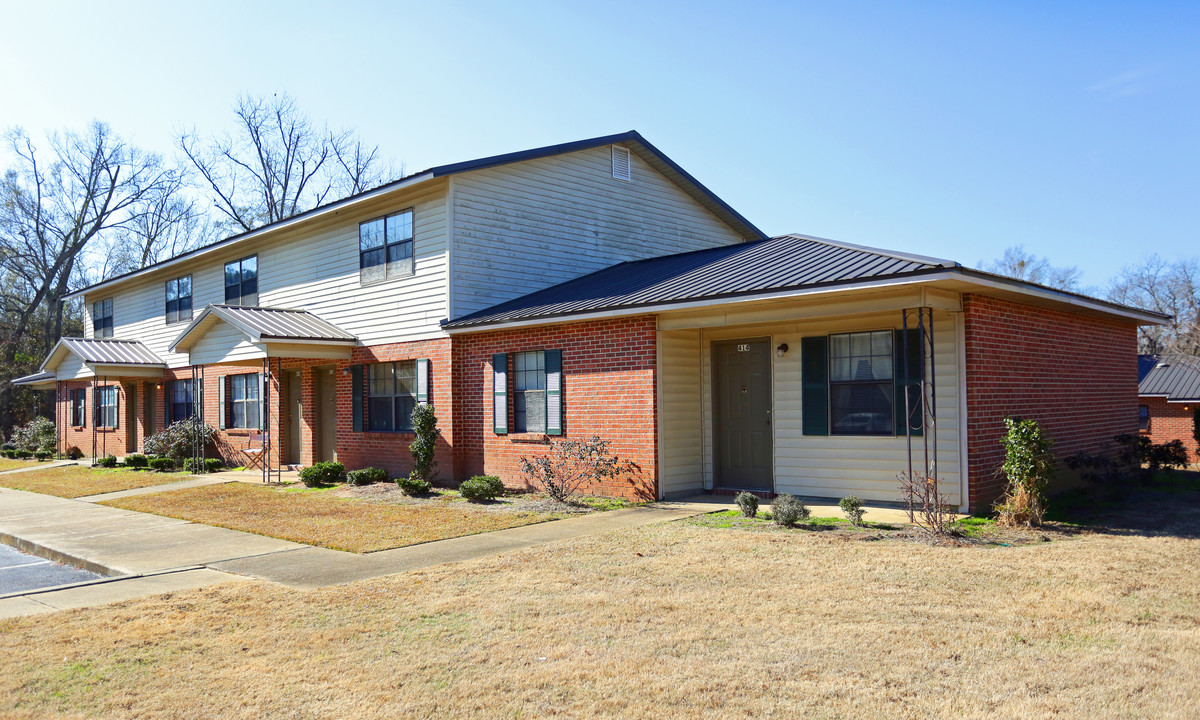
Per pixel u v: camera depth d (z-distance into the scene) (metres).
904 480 10.17
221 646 5.81
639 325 12.79
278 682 5.08
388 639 5.89
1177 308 45.34
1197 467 19.53
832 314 10.80
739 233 22.78
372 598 7.05
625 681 4.96
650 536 9.55
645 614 6.34
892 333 11.40
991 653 5.33
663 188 20.38
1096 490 12.56
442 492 14.23
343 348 17.73
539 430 14.41
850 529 9.68
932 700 4.61
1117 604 6.36
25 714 4.64
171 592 7.45
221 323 18.25
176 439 21.67
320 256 18.89
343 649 5.70
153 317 25.78
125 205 43.72
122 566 8.78
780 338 12.67
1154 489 13.70
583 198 18.25
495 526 10.63
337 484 16.11
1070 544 8.65
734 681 4.93
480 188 16.14
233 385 21.73
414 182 15.41
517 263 16.75
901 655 5.32
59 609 6.91
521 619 6.29
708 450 13.55
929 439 10.95
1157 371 29.00
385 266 17.09
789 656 5.34
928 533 9.14
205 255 22.69
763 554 8.38
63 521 12.48
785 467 12.55
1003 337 11.30
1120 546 8.52
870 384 11.66
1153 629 5.77
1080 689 4.71
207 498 14.57
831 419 12.02
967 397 10.52
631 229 19.38
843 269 10.54
